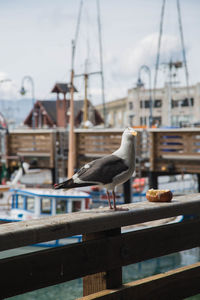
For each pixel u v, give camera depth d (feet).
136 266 47.88
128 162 12.37
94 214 11.50
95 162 12.29
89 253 11.10
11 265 9.62
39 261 10.10
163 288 12.77
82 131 81.56
